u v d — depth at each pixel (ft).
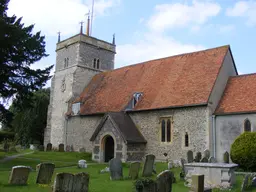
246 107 65.51
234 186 41.70
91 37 115.24
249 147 56.54
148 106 79.46
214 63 77.36
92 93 103.71
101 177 48.29
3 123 72.23
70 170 58.44
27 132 148.66
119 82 98.43
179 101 73.87
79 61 110.52
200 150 68.49
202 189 32.35
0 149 113.80
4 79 67.05
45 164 40.60
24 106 73.05
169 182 31.96
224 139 67.00
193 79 77.41
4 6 66.39
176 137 73.36
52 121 114.42
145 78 90.89
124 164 67.56
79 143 97.81
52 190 31.73
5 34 62.28
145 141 78.74
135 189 30.96
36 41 69.87
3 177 45.14
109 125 78.84
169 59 91.45
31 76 71.10
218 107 70.38
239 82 73.87
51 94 118.42
